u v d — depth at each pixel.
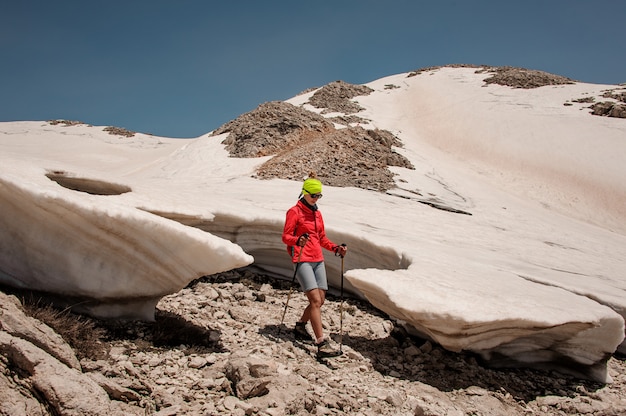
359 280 5.48
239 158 29.89
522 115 48.59
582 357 5.78
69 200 4.34
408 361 5.32
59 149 52.34
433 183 26.56
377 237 8.52
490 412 4.43
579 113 47.28
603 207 29.95
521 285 6.73
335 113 53.38
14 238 4.50
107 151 53.47
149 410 3.31
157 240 4.77
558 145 40.00
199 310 5.69
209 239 4.92
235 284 7.18
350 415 3.82
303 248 5.21
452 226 14.25
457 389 4.80
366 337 5.98
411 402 4.21
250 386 3.70
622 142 39.09
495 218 19.41
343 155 27.30
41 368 3.15
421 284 5.57
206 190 14.96
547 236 16.64
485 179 34.59
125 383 3.51
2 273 4.51
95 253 4.66
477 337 5.11
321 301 5.12
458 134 46.19
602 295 7.47
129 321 4.86
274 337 5.26
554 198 31.20
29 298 4.42
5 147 50.03
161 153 49.69
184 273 5.08
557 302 5.90
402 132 47.56
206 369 4.11
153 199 6.80
